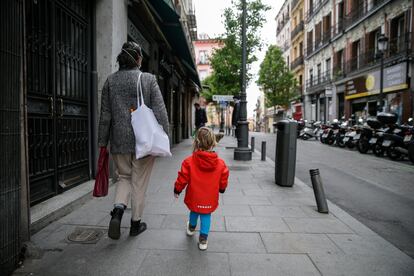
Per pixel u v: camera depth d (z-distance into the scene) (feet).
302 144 57.41
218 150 42.39
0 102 7.93
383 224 13.79
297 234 11.59
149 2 24.73
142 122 10.11
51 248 9.95
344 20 81.25
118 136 10.48
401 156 34.60
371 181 23.09
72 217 12.77
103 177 10.71
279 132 19.94
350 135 44.37
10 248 8.39
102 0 18.51
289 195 17.43
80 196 14.42
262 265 9.13
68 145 15.58
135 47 11.07
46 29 13.42
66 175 15.55
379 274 8.77
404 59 53.47
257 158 33.91
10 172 8.34
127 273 8.54
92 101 18.22
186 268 8.86
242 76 32.55
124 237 10.94
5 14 8.02
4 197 8.13
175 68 51.06
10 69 8.22
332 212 14.35
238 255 9.75
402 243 11.62
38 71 12.90
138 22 25.89
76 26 16.51
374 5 67.72
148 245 10.32
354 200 17.79
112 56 18.60
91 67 18.34
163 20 29.35
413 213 15.43
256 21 53.52
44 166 13.51
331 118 90.22
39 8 12.91
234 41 55.21
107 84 10.71
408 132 32.07
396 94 57.52
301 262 9.37
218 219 13.12
